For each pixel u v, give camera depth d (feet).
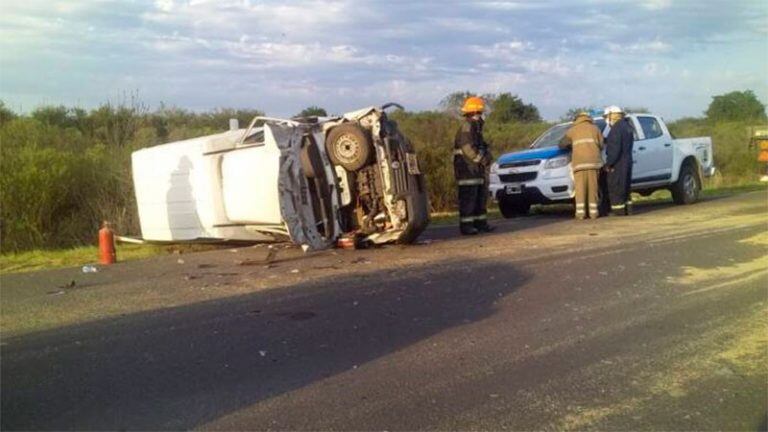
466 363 21.11
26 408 17.97
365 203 39.60
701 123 157.99
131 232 50.24
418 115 83.20
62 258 40.32
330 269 33.86
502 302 27.66
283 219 37.99
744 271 32.45
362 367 20.80
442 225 52.65
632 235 42.88
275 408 17.99
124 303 28.09
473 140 45.19
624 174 53.21
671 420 17.38
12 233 46.78
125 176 51.11
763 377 20.10
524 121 131.64
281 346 22.57
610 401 18.47
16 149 50.78
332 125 39.14
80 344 22.85
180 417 17.46
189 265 36.29
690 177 62.03
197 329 24.32
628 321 25.18
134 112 61.11
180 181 42.09
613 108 53.36
